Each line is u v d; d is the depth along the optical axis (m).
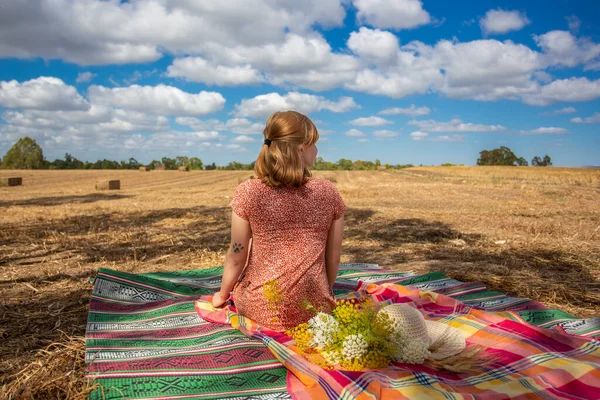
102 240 7.79
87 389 2.36
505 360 2.62
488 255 6.39
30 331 3.45
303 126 2.87
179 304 3.71
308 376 2.38
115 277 4.01
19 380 2.60
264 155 2.87
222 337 3.03
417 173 49.59
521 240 7.57
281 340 2.87
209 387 2.39
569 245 7.07
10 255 6.46
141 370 2.55
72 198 18.11
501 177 37.34
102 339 2.99
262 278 2.96
